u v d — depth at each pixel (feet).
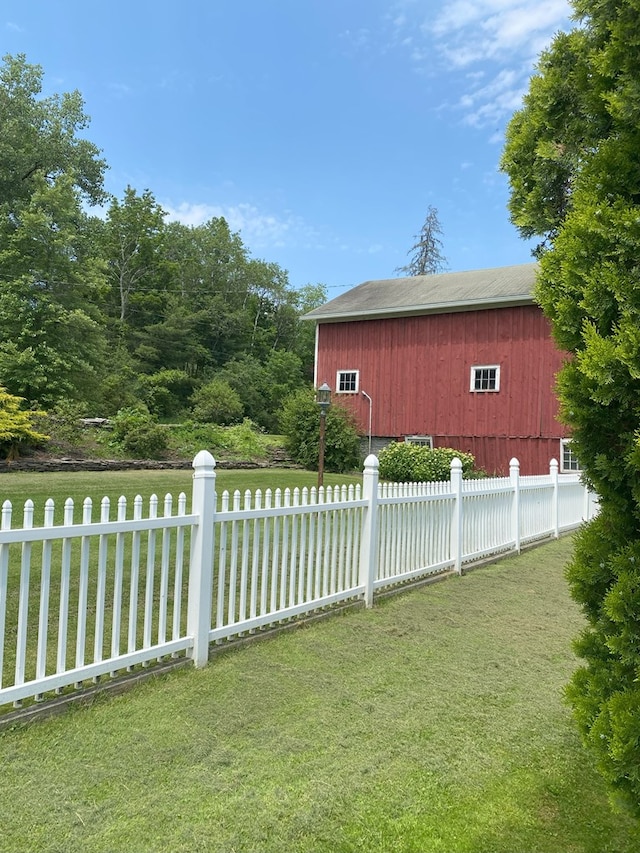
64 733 8.87
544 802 7.98
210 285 152.56
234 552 12.87
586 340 6.69
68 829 6.82
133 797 7.52
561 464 51.93
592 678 6.81
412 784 8.24
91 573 17.58
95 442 47.73
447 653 13.58
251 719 9.83
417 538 20.03
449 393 58.39
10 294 59.26
